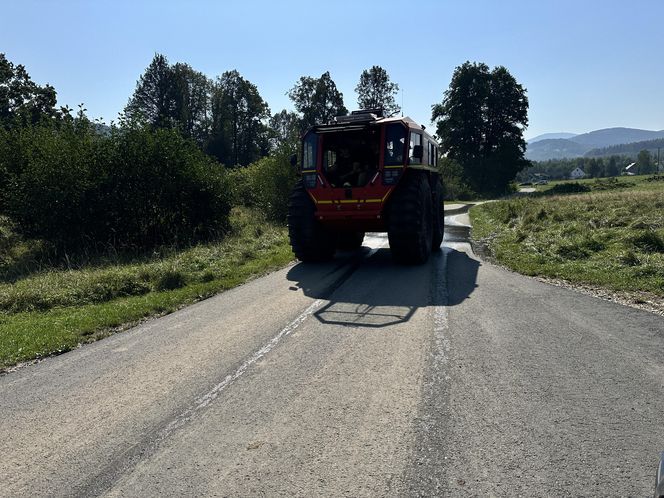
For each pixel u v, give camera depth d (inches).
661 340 186.7
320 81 2753.4
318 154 382.0
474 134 2568.9
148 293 339.3
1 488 109.8
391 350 186.4
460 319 224.1
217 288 323.9
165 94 2714.1
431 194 436.5
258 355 188.2
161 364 184.1
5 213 625.9
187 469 113.8
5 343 222.5
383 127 367.9
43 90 1769.2
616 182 2306.8
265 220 842.2
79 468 116.6
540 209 701.3
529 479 103.9
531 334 198.7
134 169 585.6
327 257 423.8
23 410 150.4
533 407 135.9
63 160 557.3
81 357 199.2
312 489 103.8
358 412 137.4
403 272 354.6
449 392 147.6
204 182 651.5
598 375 155.9
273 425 132.3
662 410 131.9
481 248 492.1
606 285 281.7
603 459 110.0
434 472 107.7
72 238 564.4
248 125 3016.7
